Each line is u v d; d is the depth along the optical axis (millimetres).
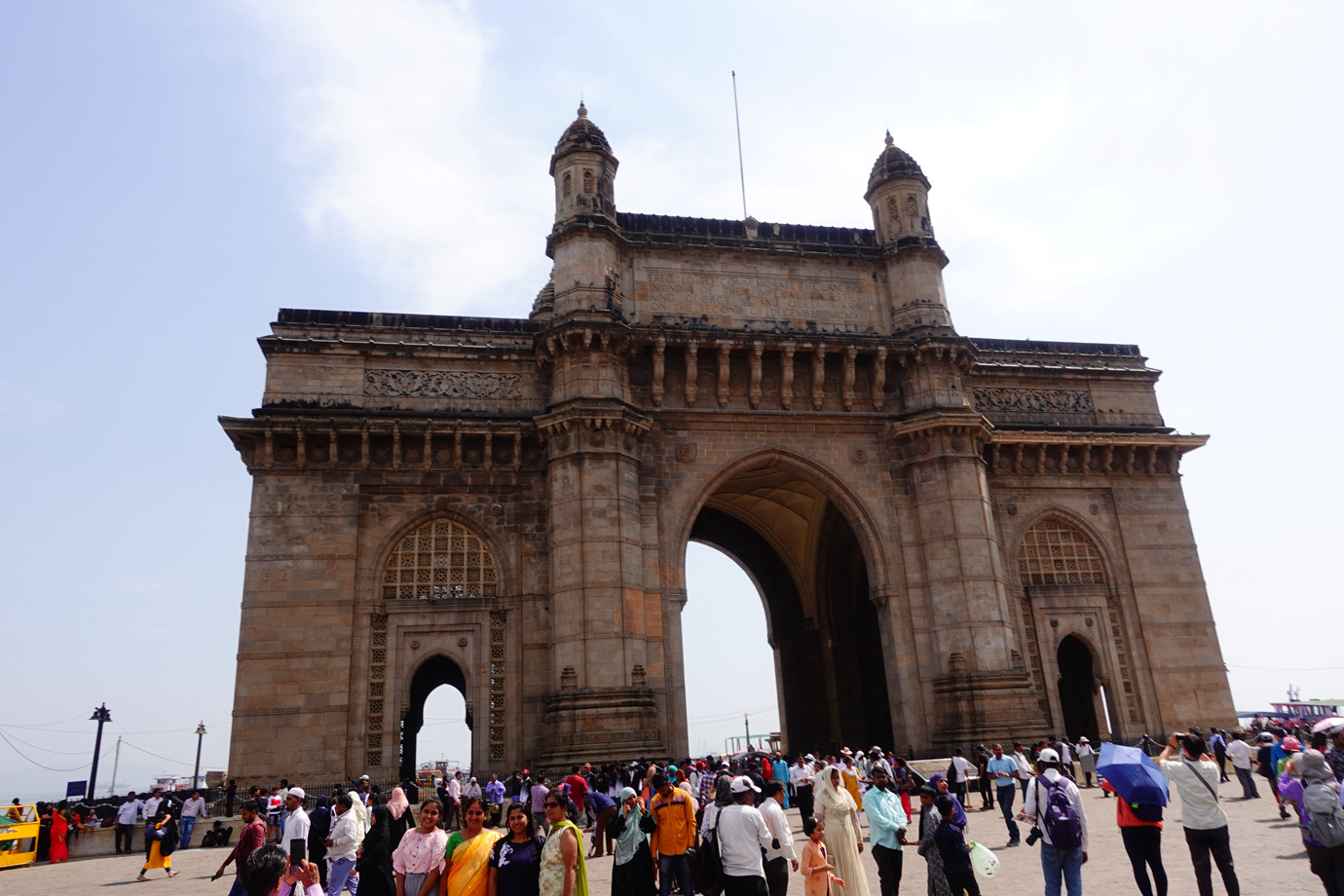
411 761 40375
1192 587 42094
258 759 31562
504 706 33844
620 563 33688
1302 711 87875
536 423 35875
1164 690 40219
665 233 40438
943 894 11812
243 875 6664
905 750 35219
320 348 36562
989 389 43500
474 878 9797
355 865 16359
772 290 40375
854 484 38344
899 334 40469
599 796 23000
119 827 31516
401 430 35312
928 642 36625
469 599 34844
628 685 32406
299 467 34750
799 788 26281
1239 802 26047
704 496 37000
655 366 37250
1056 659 39781
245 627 32750
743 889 11578
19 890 22000
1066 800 12484
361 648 33594
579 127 40344
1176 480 43750
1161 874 12023
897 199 42469
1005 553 40500
